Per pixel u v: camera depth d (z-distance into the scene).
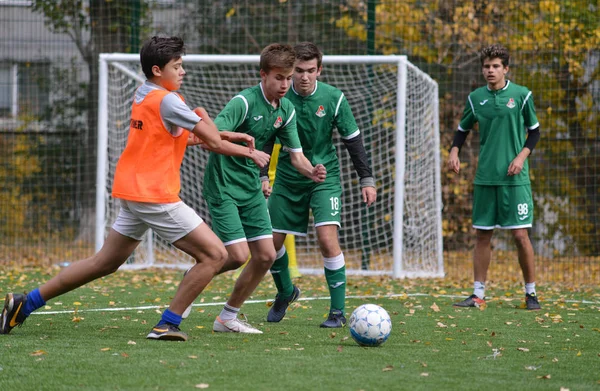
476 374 11.24
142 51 13.37
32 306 14.26
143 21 43.94
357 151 17.05
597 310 20.09
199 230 13.45
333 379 10.62
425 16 39.69
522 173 20.78
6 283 25.55
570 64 36.91
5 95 46.44
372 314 13.58
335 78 32.94
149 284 25.75
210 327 15.99
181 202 13.45
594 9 37.22
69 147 46.09
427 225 31.22
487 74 20.95
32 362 11.55
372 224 34.84
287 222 16.91
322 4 41.97
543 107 37.59
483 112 21.17
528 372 11.48
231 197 14.95
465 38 39.31
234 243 14.79
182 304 13.80
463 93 40.22
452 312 19.28
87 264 14.02
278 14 43.25
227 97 36.31
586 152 37.31
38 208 45.22
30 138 45.75
